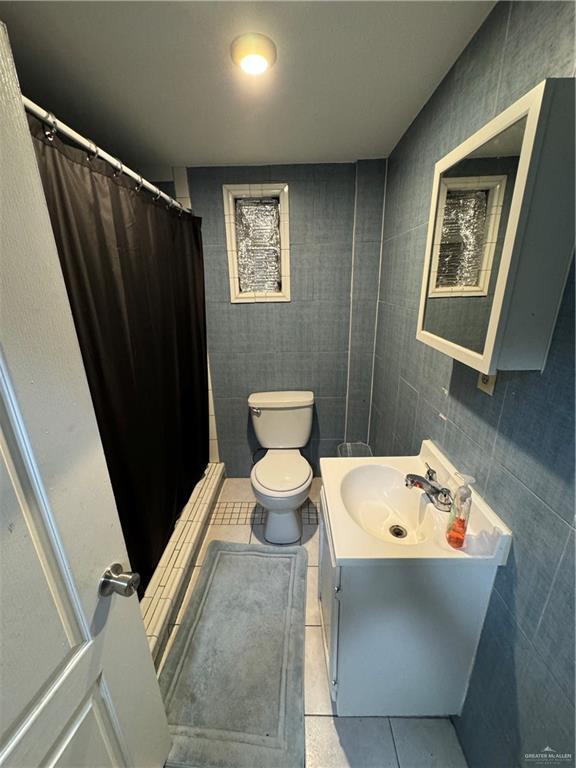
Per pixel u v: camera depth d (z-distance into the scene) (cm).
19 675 48
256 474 194
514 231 61
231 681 127
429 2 81
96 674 64
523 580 79
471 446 101
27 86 111
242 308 217
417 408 144
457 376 108
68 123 137
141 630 82
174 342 175
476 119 94
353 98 123
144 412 142
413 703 111
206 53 97
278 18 85
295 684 125
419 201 138
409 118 139
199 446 226
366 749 108
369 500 128
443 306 96
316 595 162
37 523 50
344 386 233
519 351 69
